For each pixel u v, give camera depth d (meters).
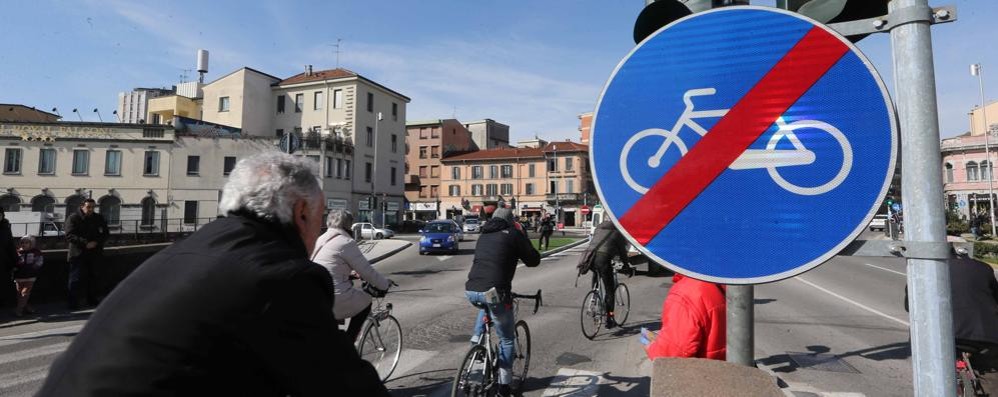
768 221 1.42
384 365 4.99
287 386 1.16
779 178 1.42
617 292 7.29
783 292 10.67
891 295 10.29
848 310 8.55
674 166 1.55
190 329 1.11
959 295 3.53
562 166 67.75
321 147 39.81
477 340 4.02
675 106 1.57
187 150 37.59
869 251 1.31
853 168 1.34
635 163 1.60
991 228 40.12
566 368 5.22
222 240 1.26
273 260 1.21
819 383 4.82
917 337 1.23
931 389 1.19
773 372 5.17
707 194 1.50
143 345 1.11
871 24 1.35
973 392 3.45
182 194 37.22
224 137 38.25
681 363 1.82
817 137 1.39
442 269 15.52
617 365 5.33
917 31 1.27
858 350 5.96
